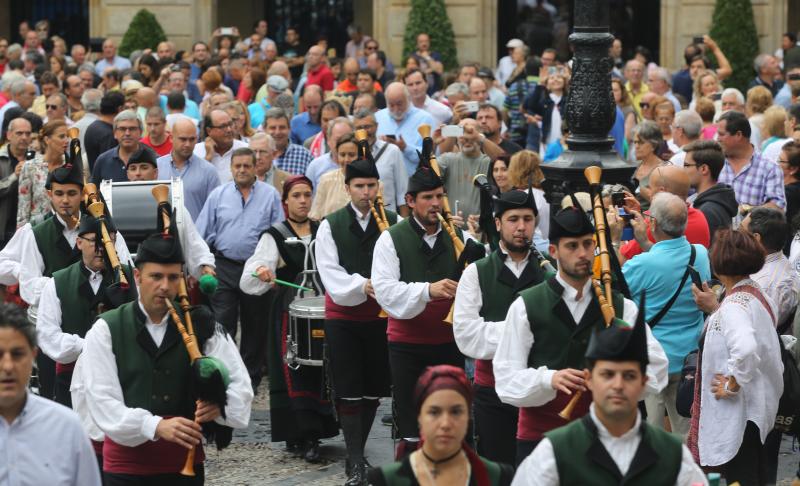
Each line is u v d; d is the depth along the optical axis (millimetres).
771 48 52469
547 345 14711
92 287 17125
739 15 51250
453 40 53156
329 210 25312
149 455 14367
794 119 27375
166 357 14430
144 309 14523
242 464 20703
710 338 16562
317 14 64188
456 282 17828
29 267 18984
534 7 59938
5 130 30906
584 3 23641
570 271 14617
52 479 12016
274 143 28578
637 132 24891
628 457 11547
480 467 11828
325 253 19484
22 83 35219
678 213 18062
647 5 60344
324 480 19875
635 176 24938
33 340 11922
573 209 14672
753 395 16453
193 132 26062
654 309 18156
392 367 18594
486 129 28578
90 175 29922
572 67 23891
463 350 16453
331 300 19609
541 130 35062
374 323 19500
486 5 53812
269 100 34688
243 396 14430
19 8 64250
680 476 11523
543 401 14531
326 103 30031
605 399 11391
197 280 20812
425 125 20328
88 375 14273
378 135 29672
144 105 33281
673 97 37531
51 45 53969
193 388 14320
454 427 11430
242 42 52312
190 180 26188
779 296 18422
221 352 14531
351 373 19500
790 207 24453
